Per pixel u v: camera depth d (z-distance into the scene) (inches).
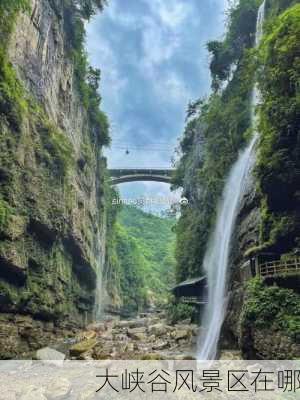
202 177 1643.7
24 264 937.5
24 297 944.9
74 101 1704.0
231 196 1211.9
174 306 1670.8
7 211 877.8
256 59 902.4
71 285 1496.1
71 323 1448.1
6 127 934.4
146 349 964.0
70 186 1392.7
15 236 893.2
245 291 721.6
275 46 770.2
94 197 2012.8
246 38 1596.9
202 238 1535.4
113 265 2883.9
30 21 1195.3
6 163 914.1
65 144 1309.1
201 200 1656.0
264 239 765.9
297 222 686.5
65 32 1571.1
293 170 695.1
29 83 1176.2
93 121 2090.3
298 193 691.4
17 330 915.4
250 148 1125.7
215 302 1149.7
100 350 895.7
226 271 1083.3
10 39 1033.5
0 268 859.4
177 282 1830.7
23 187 1000.9
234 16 1614.2
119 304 2957.7
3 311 875.4
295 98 687.7
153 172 2962.6
